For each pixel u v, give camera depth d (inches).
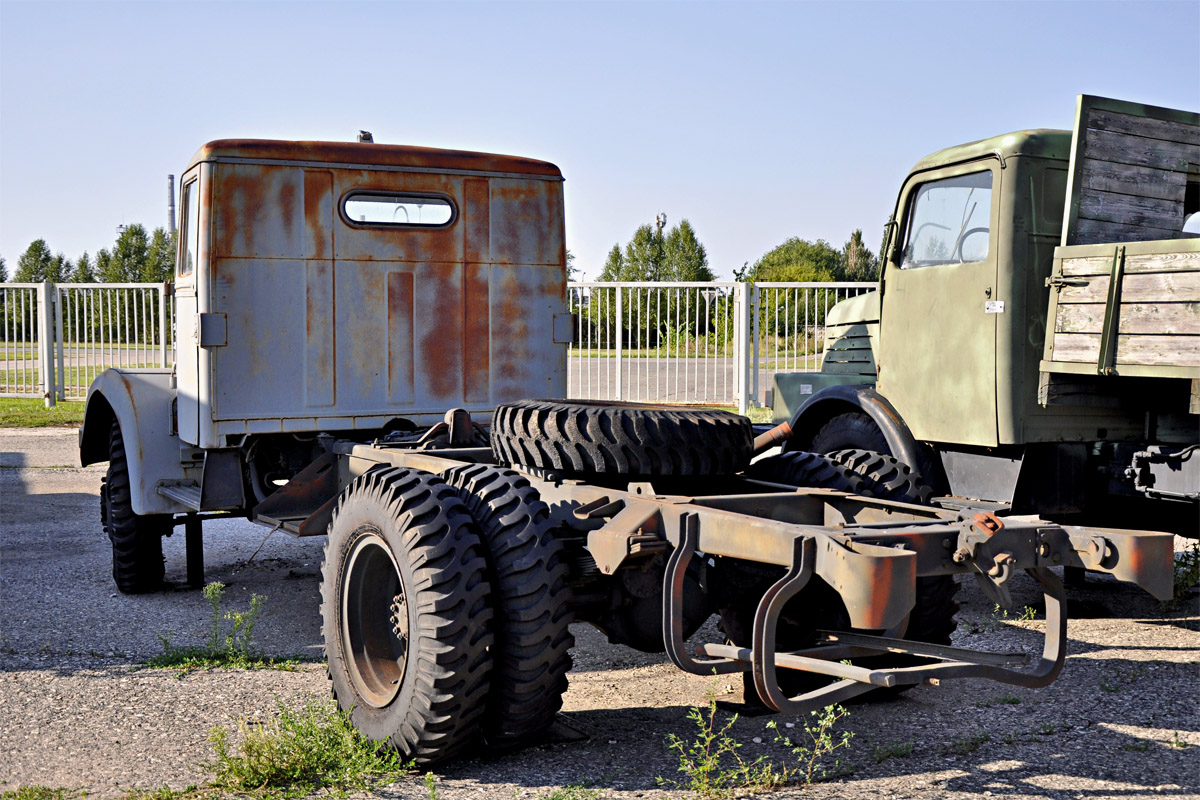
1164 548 124.0
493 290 257.4
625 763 145.8
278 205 233.8
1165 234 227.0
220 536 334.0
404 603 145.3
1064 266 207.3
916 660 165.0
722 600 161.0
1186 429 223.0
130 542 249.9
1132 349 191.3
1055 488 224.2
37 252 2261.3
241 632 219.5
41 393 729.6
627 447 150.3
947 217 239.0
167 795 133.9
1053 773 141.7
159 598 250.8
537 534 141.9
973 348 228.2
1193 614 235.0
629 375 633.6
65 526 346.6
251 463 241.1
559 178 264.8
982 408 225.8
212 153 227.1
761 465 183.6
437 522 141.0
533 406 162.6
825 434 267.4
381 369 245.3
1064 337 206.8
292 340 236.2
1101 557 124.6
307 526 197.0
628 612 156.3
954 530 126.3
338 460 220.4
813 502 157.3
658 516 138.7
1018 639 212.7
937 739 155.3
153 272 1856.5
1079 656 201.2
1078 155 213.3
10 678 187.2
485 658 137.9
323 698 174.9
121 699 175.5
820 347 575.5
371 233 243.0
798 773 141.4
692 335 634.8
